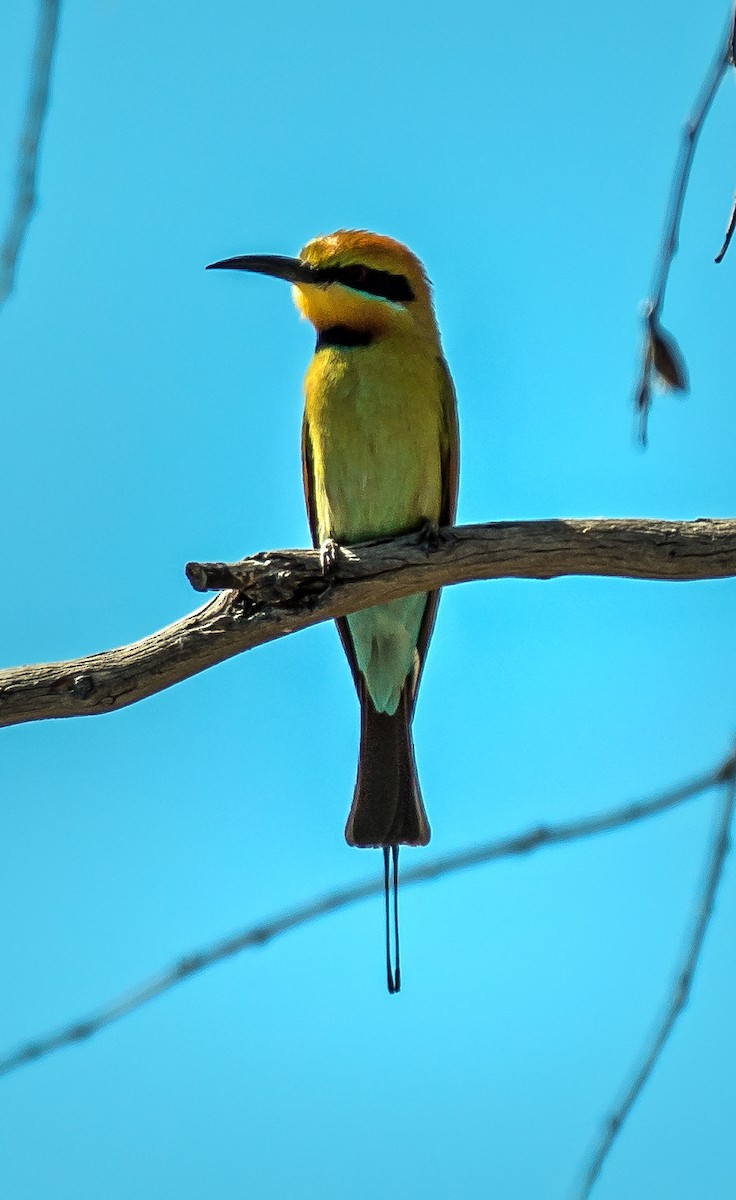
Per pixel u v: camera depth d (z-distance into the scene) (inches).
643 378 251.9
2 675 309.7
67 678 309.1
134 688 313.4
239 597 317.7
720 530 328.2
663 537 328.2
